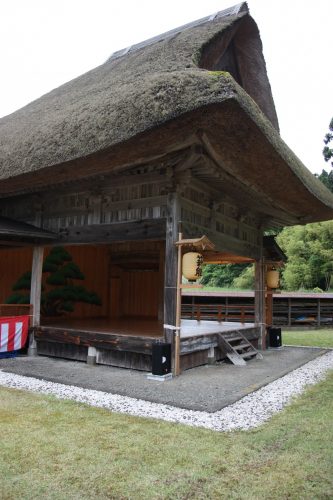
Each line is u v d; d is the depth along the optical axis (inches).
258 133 197.2
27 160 245.8
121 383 216.5
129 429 146.6
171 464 118.5
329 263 961.5
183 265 240.4
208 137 202.8
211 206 290.2
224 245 311.6
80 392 199.2
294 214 364.8
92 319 409.4
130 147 203.2
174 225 241.3
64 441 134.5
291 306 679.7
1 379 227.3
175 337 238.7
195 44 258.4
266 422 157.4
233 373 254.2
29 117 334.6
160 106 185.5
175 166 234.7
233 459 122.2
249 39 314.8
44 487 104.3
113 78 296.5
